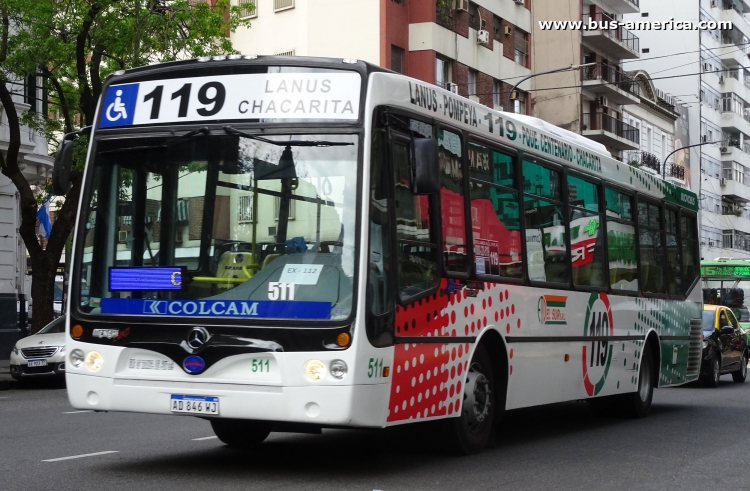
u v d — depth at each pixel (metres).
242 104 8.77
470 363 10.05
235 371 8.38
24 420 13.91
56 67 25.66
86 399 8.80
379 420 8.46
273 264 8.45
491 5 46.50
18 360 21.92
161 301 8.62
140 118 9.04
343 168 8.49
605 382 13.71
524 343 11.20
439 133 9.73
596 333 13.31
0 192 30.06
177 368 8.50
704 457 10.95
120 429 12.68
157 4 25.61
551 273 12.05
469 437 10.31
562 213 12.53
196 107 8.88
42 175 31.42
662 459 10.73
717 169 81.31
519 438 12.55
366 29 38.94
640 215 15.53
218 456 10.17
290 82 8.73
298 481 8.62
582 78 55.69
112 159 9.06
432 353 9.27
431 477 9.03
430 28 40.66
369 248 8.41
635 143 61.94
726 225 83.00
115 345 8.70
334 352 8.19
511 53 48.50
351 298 8.27
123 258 8.86
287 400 8.23
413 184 8.59
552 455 10.85
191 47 25.73
